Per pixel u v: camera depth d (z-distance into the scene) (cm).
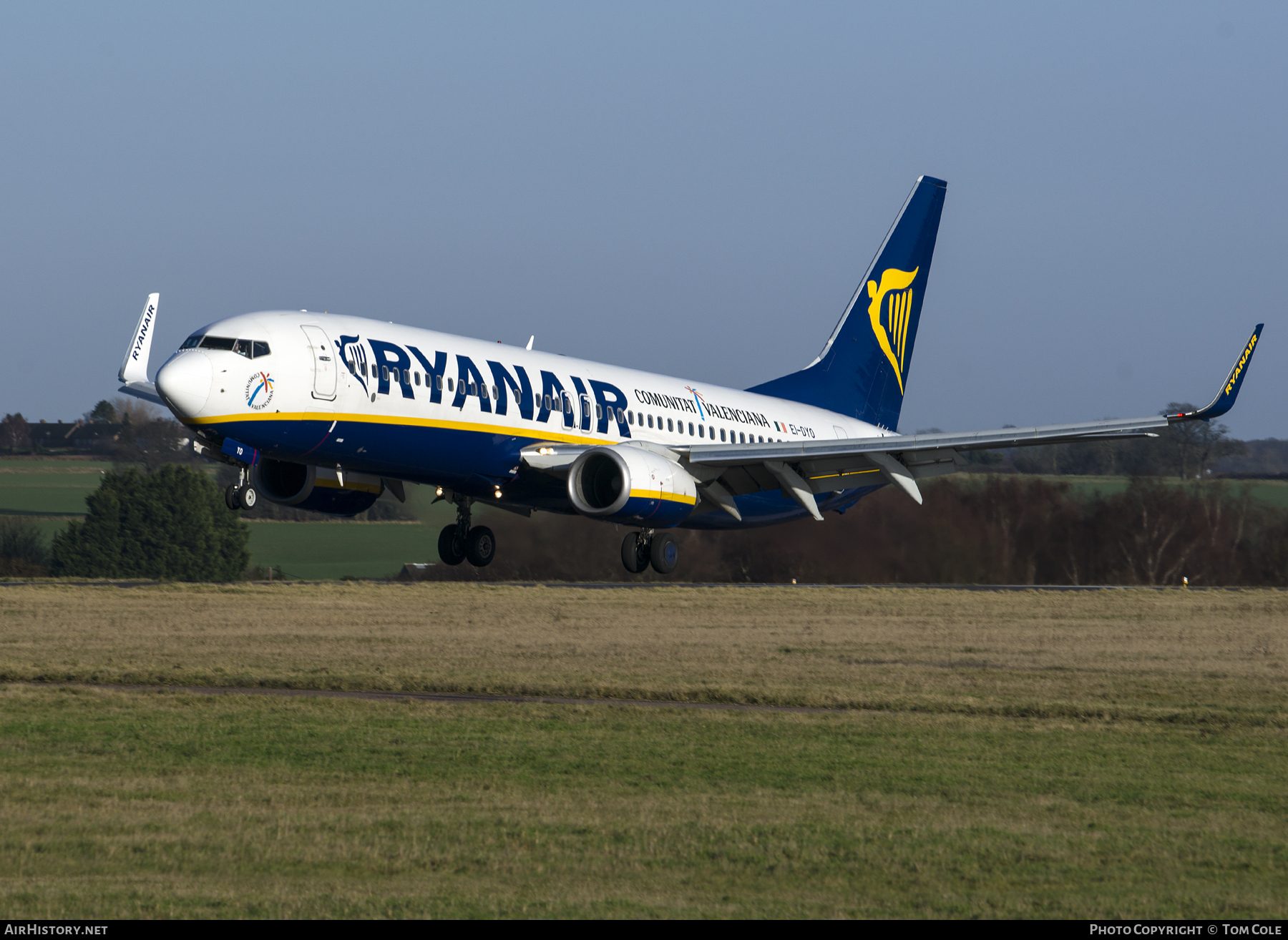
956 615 12862
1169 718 6481
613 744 5591
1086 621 12356
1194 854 3922
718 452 12275
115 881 3509
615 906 3319
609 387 13012
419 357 11175
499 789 4703
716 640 10044
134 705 6397
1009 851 3922
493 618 11600
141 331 13250
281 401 10150
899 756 5416
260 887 3466
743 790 4731
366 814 4284
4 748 5300
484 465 11781
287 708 6375
